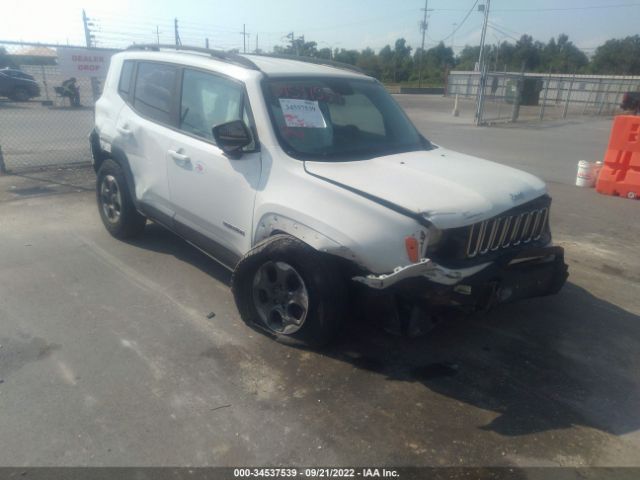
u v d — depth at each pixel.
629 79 31.91
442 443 2.90
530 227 3.74
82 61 9.59
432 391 3.35
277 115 3.84
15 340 3.74
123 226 5.53
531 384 3.48
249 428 2.96
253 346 3.77
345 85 4.50
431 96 46.72
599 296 4.85
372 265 3.20
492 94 34.56
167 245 5.66
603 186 8.79
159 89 4.86
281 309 3.74
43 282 4.66
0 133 13.32
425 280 3.11
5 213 6.55
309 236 3.38
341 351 3.74
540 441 2.95
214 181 4.11
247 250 3.96
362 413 3.12
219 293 4.59
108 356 3.59
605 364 3.76
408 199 3.20
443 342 3.93
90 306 4.27
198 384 3.32
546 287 3.72
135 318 4.11
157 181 4.80
